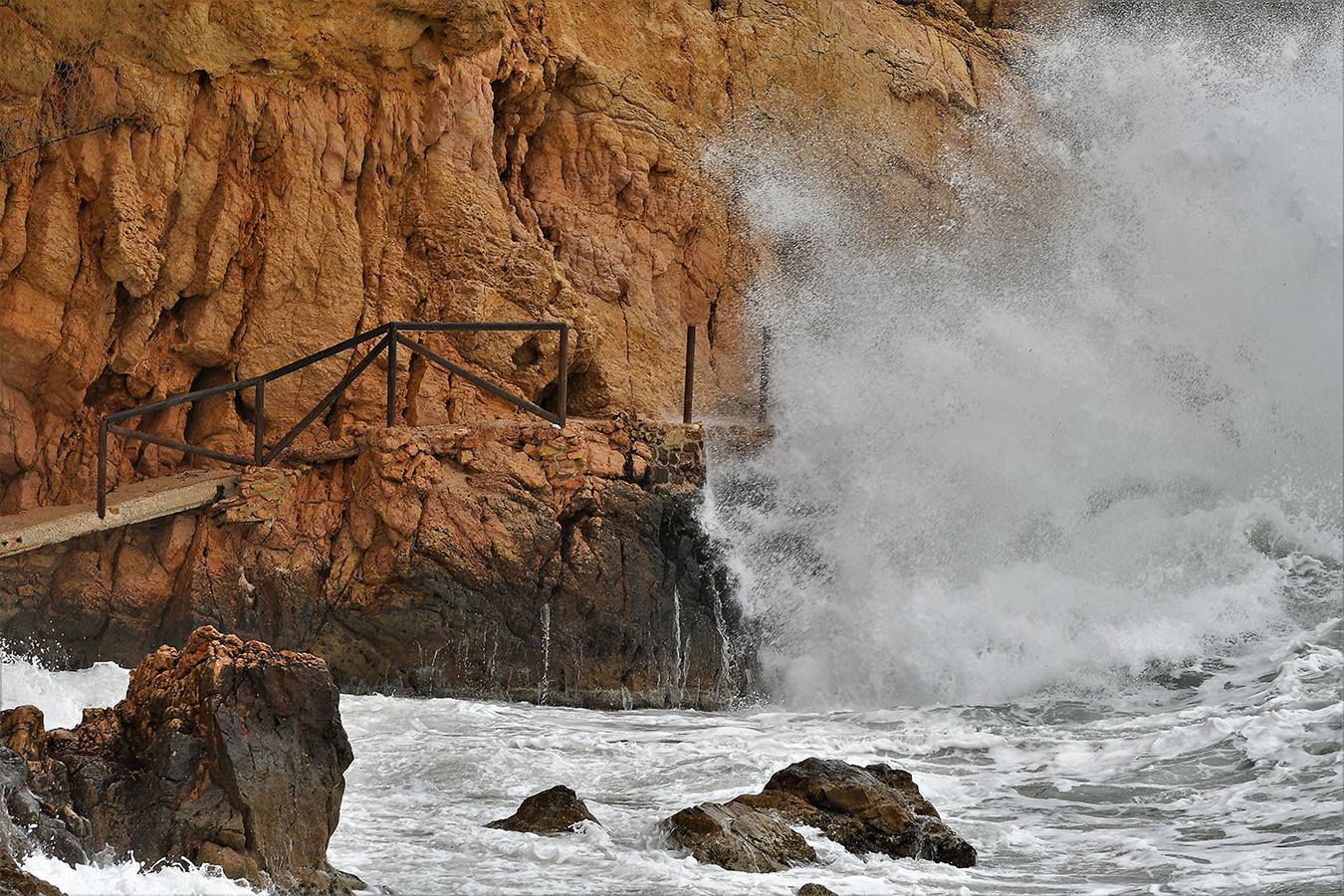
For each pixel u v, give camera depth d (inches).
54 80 1401.3
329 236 1510.8
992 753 1197.1
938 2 2089.1
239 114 1477.6
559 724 1289.4
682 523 1494.8
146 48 1429.6
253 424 1482.5
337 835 881.5
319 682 736.3
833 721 1354.6
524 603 1414.9
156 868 686.5
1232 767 1130.7
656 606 1467.8
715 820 856.9
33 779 696.4
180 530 1382.9
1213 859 916.6
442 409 1521.9
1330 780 1080.2
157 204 1432.1
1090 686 1464.1
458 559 1395.2
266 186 1498.5
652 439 1496.1
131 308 1443.2
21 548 1273.4
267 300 1483.8
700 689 1482.5
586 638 1432.1
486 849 855.7
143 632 1357.0
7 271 1381.6
